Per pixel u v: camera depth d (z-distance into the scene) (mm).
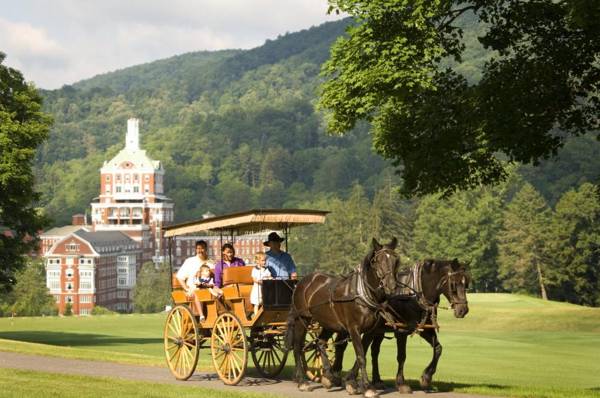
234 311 24984
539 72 29781
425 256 193875
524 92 30031
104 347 59781
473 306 110312
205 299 25703
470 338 66625
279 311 24297
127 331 87750
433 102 31656
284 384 24375
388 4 30016
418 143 32969
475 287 185000
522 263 162750
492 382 35250
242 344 24312
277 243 25234
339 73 32406
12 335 79000
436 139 31688
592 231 153125
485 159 33375
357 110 31125
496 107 29906
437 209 190500
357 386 22078
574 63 30094
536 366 44812
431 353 53219
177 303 27141
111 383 23828
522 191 172125
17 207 62438
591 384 35906
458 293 21781
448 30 32219
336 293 22234
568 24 28500
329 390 22875
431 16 30062
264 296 24062
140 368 29047
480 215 181625
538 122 29984
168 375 26859
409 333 22141
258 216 24109
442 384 24234
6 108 61281
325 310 22688
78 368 28922
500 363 46438
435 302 22297
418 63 30141
